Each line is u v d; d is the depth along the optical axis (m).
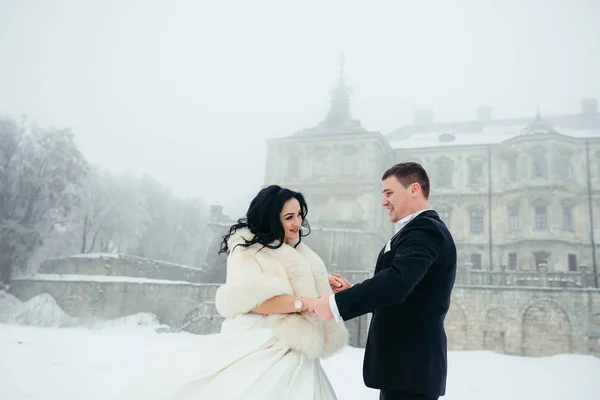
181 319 29.55
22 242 38.03
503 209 36.28
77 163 43.72
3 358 8.27
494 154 37.94
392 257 2.50
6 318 30.80
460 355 15.47
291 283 2.54
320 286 2.70
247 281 2.46
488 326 25.41
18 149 41.47
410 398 2.34
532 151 35.47
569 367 11.45
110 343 12.84
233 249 2.64
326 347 2.51
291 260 2.57
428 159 39.97
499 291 25.62
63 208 41.88
